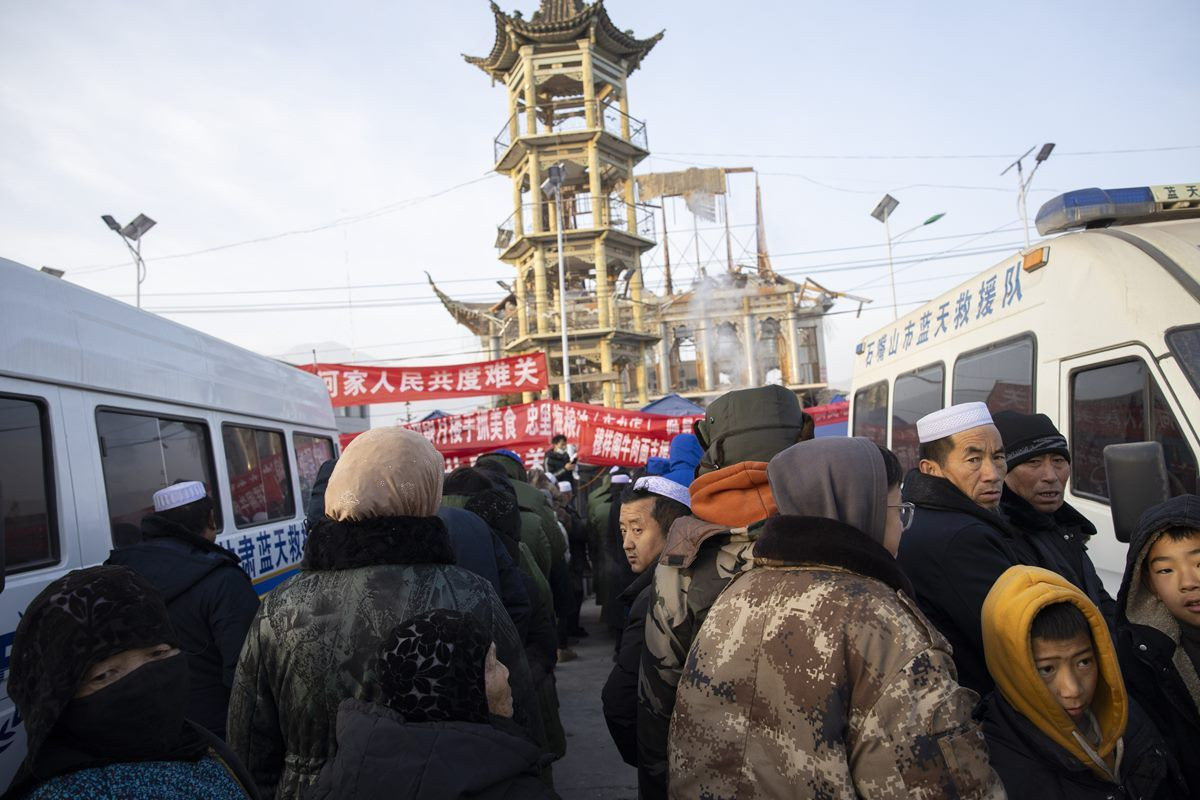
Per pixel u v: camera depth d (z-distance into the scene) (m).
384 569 2.27
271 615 2.29
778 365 42.72
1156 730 2.27
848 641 1.64
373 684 2.15
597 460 13.05
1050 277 4.78
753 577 1.87
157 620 1.71
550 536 6.60
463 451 13.69
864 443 1.94
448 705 1.78
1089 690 2.07
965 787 1.54
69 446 3.96
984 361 5.62
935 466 3.01
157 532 3.64
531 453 13.26
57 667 1.59
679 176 42.84
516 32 29.36
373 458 2.39
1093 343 4.32
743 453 2.75
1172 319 3.87
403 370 14.97
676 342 42.62
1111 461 3.01
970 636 2.60
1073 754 2.06
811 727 1.61
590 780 5.28
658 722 2.37
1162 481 2.90
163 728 1.69
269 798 2.32
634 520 3.82
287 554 6.82
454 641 1.82
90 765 1.62
